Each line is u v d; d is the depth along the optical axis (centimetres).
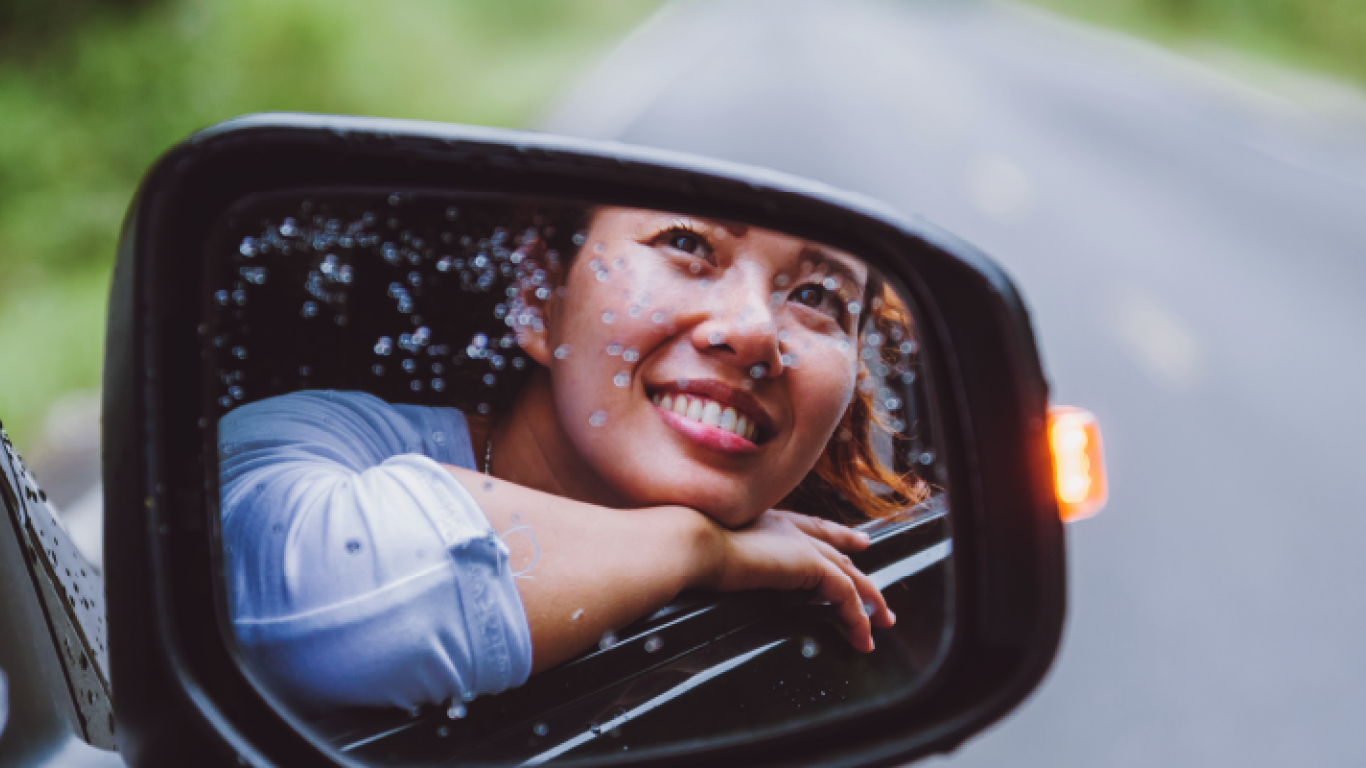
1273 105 2112
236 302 98
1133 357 671
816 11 3725
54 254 971
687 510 101
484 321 101
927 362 111
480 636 87
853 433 114
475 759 90
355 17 1973
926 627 109
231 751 76
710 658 103
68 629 86
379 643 84
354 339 102
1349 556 394
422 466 93
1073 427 129
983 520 108
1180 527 423
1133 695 304
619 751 96
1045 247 968
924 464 112
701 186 100
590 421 99
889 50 2773
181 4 1332
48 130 1079
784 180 104
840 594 111
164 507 76
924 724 109
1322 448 520
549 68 2347
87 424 495
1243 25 3762
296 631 84
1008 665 106
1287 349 693
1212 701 300
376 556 86
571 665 95
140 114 1220
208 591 79
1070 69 2603
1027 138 1575
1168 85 2378
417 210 100
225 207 87
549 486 100
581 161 99
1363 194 1300
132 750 76
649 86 1905
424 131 95
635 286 99
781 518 111
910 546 111
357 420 100
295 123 87
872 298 110
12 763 69
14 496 84
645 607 97
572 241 100
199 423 79
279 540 87
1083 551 402
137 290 77
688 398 101
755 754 103
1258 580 375
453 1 2695
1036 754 277
